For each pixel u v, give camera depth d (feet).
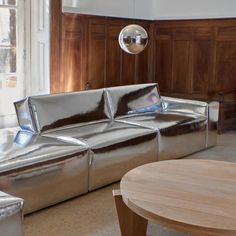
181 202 7.73
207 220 6.97
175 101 16.89
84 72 21.80
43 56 20.26
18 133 12.38
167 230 9.55
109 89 14.99
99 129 13.12
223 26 22.38
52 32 19.95
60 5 20.04
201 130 16.07
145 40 12.41
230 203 7.70
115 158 12.12
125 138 12.44
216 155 15.71
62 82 20.79
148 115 15.72
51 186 10.38
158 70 25.17
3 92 19.47
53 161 10.33
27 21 19.90
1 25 18.95
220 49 22.67
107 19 22.50
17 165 9.59
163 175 9.24
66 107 13.28
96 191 11.80
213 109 16.67
